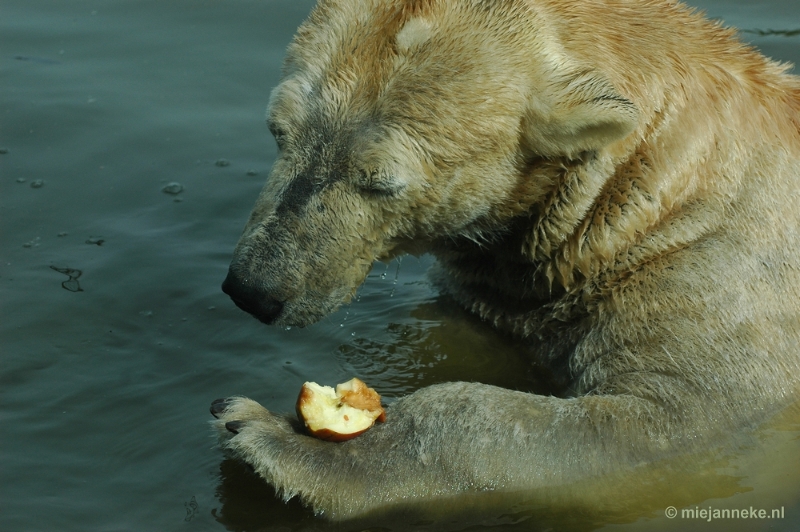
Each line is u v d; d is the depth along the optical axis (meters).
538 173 9.09
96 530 7.84
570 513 8.15
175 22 17.02
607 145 8.79
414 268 12.34
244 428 8.30
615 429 8.52
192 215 12.87
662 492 8.34
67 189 13.25
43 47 16.23
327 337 10.62
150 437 8.92
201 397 9.51
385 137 8.47
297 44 9.12
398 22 8.61
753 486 8.41
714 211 9.39
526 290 10.05
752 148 9.55
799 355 9.40
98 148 14.11
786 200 9.59
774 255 9.46
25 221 12.52
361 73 8.56
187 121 14.77
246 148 14.30
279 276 8.58
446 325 10.88
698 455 8.62
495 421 8.33
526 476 8.21
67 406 9.34
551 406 8.59
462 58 8.58
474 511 8.12
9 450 8.70
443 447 8.18
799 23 15.95
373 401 8.43
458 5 8.72
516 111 8.73
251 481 8.43
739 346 9.09
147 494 8.26
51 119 14.59
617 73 9.02
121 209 12.93
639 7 9.59
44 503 8.09
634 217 9.20
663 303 9.23
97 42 16.42
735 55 9.89
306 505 8.09
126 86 15.39
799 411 9.12
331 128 8.55
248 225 8.78
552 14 9.02
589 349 9.51
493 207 9.20
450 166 8.71
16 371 9.81
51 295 11.11
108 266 11.71
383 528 7.99
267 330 10.70
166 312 10.95
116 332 10.55
